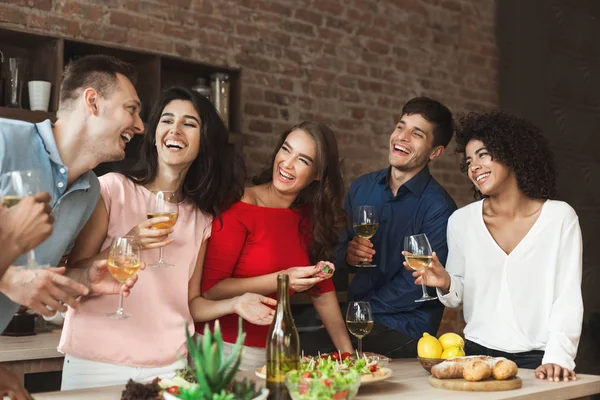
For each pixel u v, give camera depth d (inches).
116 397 74.0
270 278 99.3
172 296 94.5
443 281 104.6
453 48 227.1
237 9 183.8
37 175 65.5
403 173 127.0
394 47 213.8
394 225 126.1
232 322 100.0
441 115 126.2
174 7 173.6
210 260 100.9
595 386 89.5
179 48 173.9
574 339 98.5
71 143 84.0
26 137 80.8
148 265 90.0
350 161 201.6
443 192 126.6
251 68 185.3
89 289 81.9
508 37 222.4
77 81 83.6
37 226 62.8
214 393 64.7
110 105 83.7
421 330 121.2
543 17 211.8
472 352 106.9
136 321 92.0
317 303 109.1
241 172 113.1
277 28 190.5
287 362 74.9
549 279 103.0
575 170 194.9
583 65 199.5
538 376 91.2
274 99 188.5
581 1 202.8
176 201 99.0
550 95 207.0
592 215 191.8
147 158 98.0
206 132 98.2
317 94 196.7
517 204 106.9
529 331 103.0
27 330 127.3
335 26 201.6
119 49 154.9
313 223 106.8
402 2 216.7
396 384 86.0
